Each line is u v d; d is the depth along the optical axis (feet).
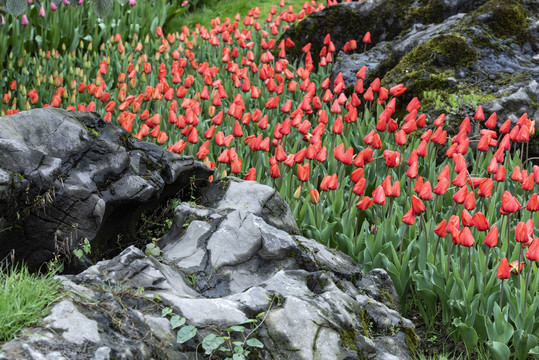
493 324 12.75
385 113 19.02
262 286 11.58
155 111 24.47
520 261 13.43
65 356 8.52
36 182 12.57
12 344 8.46
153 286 10.85
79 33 36.09
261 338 10.26
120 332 9.37
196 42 33.55
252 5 45.44
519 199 17.78
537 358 12.71
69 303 9.49
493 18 25.88
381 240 14.99
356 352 10.53
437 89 23.85
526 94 22.65
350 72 28.32
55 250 13.08
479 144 17.54
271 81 23.52
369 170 19.56
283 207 15.03
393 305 13.03
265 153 19.80
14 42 32.96
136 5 38.40
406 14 30.42
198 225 13.53
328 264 13.50
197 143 20.74
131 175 14.33
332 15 32.17
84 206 13.09
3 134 12.97
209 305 10.48
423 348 13.80
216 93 21.94
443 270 14.51
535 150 22.08
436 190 14.84
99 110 24.89
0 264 12.25
